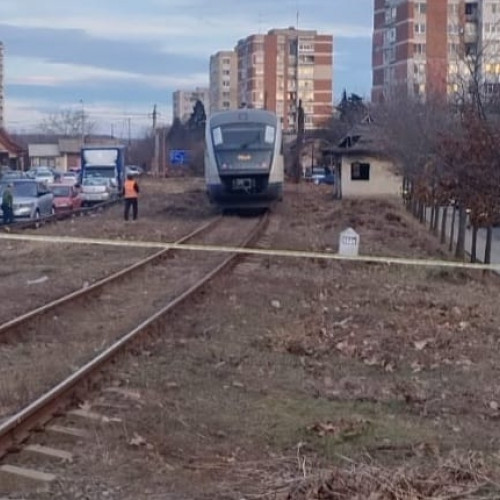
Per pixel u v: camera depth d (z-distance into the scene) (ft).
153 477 25.79
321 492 24.03
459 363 42.01
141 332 44.86
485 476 25.54
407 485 24.52
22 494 24.41
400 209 167.63
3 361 40.55
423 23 239.71
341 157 212.02
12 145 342.85
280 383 37.45
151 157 454.81
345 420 31.76
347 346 44.45
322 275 74.23
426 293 66.28
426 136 111.55
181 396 34.86
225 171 134.72
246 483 25.38
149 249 93.35
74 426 30.48
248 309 55.88
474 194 75.72
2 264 81.97
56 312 53.11
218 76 492.54
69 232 114.62
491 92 88.48
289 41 431.02
